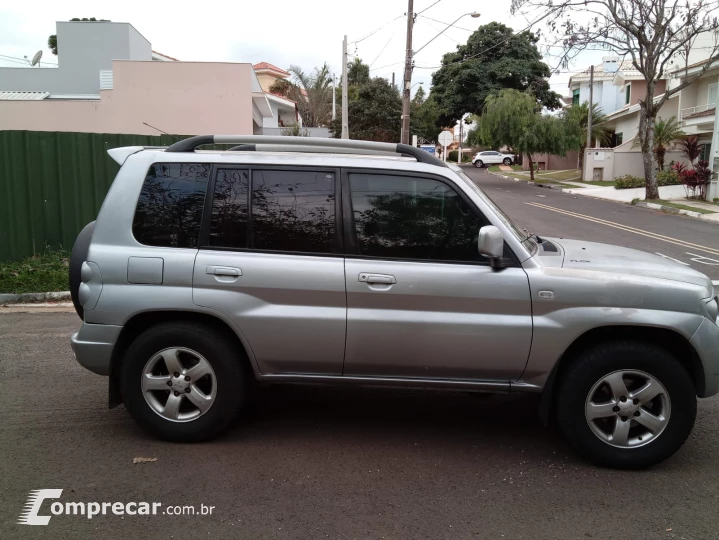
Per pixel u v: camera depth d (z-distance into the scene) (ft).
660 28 76.79
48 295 29.32
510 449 13.96
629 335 13.12
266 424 15.11
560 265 13.17
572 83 175.63
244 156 13.65
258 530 10.58
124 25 82.94
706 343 12.60
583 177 124.77
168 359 13.48
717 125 80.43
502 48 157.79
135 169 13.71
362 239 13.20
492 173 158.92
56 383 17.87
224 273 13.08
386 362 13.19
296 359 13.33
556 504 11.56
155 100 62.08
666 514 11.25
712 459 13.55
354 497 11.69
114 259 13.33
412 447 13.96
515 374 13.06
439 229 13.20
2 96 70.95
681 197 86.22
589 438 12.87
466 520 10.97
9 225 32.42
